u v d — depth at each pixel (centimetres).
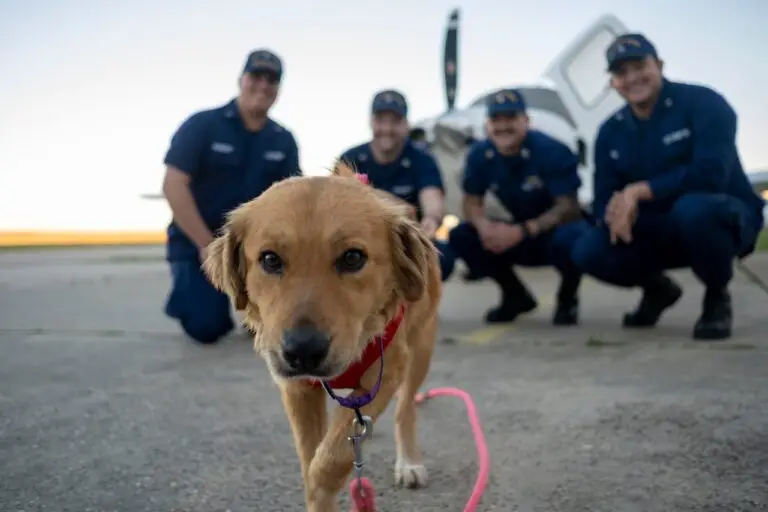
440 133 559
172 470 137
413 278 120
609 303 393
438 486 129
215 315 274
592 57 578
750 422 150
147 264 804
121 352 261
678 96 267
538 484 125
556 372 212
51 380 214
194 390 200
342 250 110
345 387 118
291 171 298
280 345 103
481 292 478
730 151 254
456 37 721
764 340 248
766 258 599
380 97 297
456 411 173
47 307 399
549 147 326
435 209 291
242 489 127
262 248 111
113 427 164
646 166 275
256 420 168
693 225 245
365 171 308
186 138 273
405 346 123
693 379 192
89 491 127
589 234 293
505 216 462
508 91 324
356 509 107
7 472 136
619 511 113
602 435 148
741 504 113
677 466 129
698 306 358
